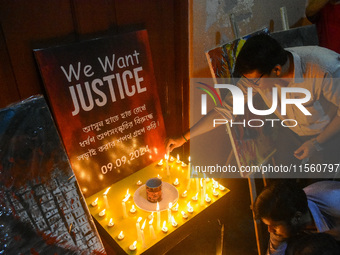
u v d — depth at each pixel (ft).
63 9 5.56
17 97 5.54
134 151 7.29
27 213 4.37
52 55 5.57
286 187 4.57
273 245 5.41
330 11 9.81
